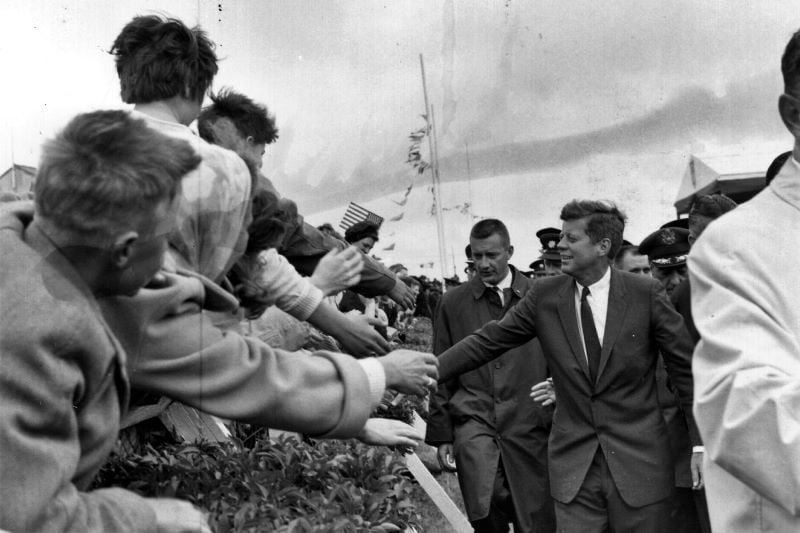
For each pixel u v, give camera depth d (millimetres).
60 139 1758
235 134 3287
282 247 3172
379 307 6449
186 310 2135
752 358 2131
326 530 2438
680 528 4582
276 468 3006
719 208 4941
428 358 2527
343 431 2291
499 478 5664
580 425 4605
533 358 5680
